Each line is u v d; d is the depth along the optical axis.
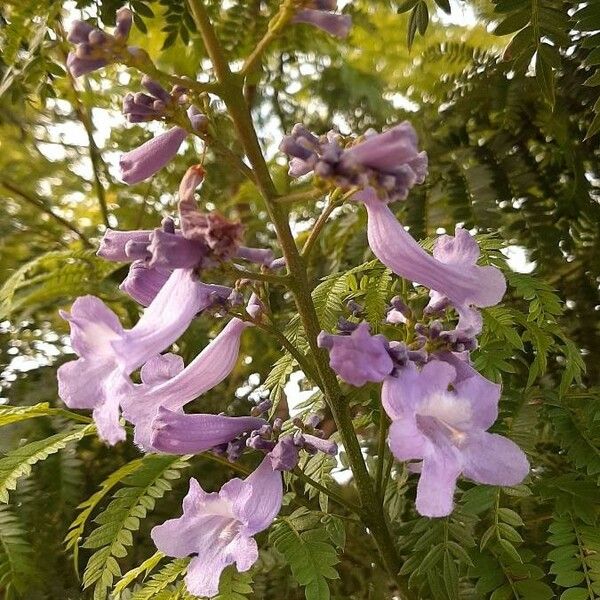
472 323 0.20
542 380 0.32
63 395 0.17
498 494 0.23
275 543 0.23
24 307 0.44
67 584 0.34
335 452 0.20
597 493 0.23
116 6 0.34
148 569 0.26
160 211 0.52
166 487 0.26
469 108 0.36
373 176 0.16
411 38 0.26
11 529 0.30
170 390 0.20
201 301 0.19
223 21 0.41
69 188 0.53
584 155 0.34
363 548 0.33
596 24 0.23
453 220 0.33
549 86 0.24
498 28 0.24
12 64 0.35
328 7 0.18
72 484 0.34
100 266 0.42
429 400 0.18
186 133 0.20
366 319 0.28
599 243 0.34
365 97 0.46
